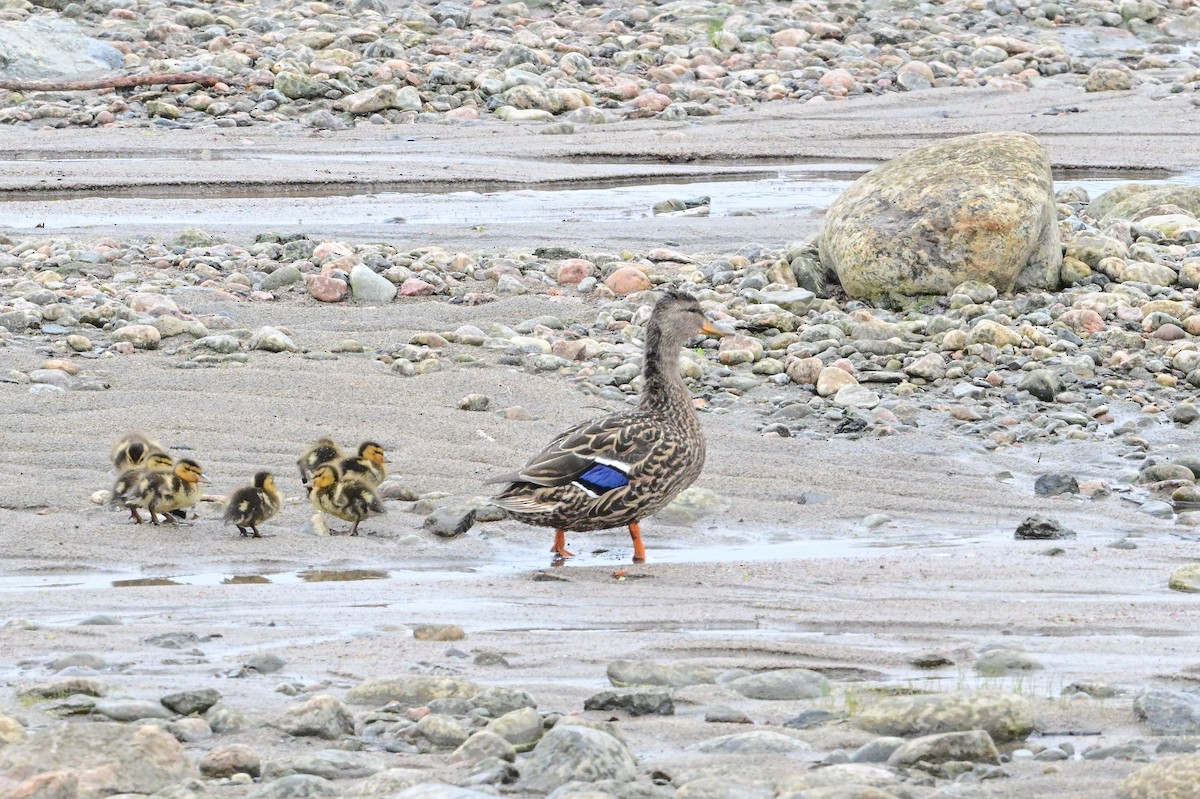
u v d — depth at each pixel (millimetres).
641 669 11500
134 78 46188
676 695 11141
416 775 9109
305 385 21391
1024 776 9359
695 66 51250
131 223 32031
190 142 41969
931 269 25766
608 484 15586
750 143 43406
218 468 18641
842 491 18516
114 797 8766
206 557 15859
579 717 10164
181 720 10156
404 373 22078
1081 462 19688
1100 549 16172
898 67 52312
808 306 25797
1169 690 10961
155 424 19844
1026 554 15977
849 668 11984
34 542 16031
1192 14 59406
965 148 27203
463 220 33125
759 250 28828
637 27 55781
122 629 12992
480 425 20203
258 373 21766
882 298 26078
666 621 13508
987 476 19172
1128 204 32438
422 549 16328
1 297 24750
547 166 40031
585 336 24391
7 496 17344
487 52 51094
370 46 49938
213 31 51312
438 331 24281
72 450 18891
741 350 23328
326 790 8969
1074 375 22688
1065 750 9898
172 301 24609
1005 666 11961
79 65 48062
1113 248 27359
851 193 27172
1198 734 10227
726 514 17734
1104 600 14195
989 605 14008
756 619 13578
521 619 13578
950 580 14938
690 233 31406
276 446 19391
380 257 27469
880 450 19953
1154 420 21125
